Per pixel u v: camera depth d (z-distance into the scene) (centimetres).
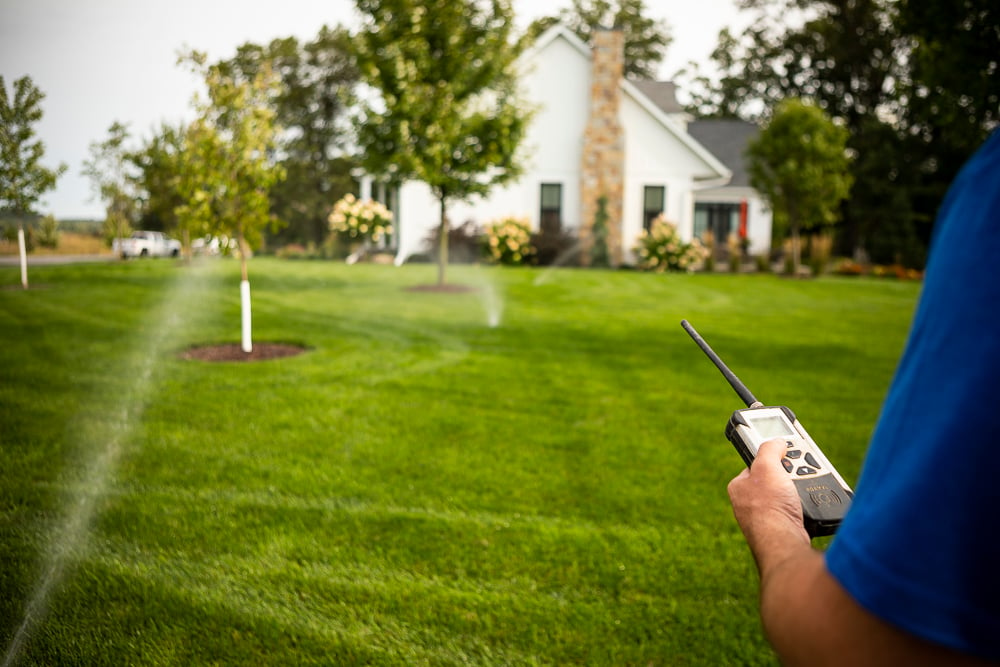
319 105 3781
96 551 291
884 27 3244
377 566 287
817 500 80
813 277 2073
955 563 43
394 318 991
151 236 2628
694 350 808
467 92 1304
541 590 272
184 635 236
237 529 316
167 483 369
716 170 2300
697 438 473
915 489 45
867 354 812
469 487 375
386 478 384
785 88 3881
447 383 611
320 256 2422
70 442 428
